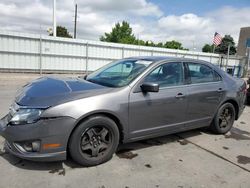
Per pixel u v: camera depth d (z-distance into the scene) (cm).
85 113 312
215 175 335
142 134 381
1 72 1777
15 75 1638
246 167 365
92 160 333
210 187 304
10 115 318
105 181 302
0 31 1734
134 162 357
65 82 379
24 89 362
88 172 321
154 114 385
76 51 2061
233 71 3062
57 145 304
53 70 1988
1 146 379
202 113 461
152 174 326
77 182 296
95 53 2155
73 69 2073
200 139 474
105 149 347
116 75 408
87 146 330
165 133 413
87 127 322
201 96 446
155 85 355
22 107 302
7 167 321
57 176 307
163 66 409
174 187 299
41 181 294
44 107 298
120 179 309
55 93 322
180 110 419
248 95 885
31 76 1617
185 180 317
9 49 1789
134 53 2341
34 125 295
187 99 425
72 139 314
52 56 1962
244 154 415
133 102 357
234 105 525
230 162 379
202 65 473
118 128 359
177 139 466
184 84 429
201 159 383
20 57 1839
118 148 404
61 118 301
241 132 539
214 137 492
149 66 393
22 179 296
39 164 332
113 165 344
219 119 500
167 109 399
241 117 691
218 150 425
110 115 342
